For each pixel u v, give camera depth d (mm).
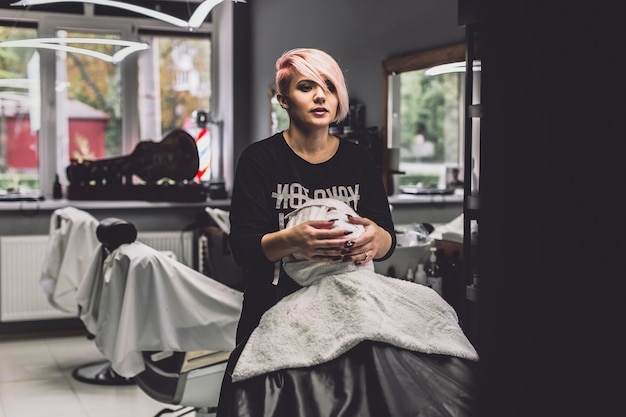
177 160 6105
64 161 6641
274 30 5863
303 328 1309
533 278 452
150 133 6918
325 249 1297
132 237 3182
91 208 5953
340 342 1260
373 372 1212
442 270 3123
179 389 2988
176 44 6953
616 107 434
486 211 473
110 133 6781
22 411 4086
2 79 6301
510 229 461
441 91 3469
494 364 469
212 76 7066
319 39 4961
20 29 6516
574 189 442
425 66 3611
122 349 3008
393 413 1133
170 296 3059
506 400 462
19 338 5844
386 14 4039
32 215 5906
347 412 1164
